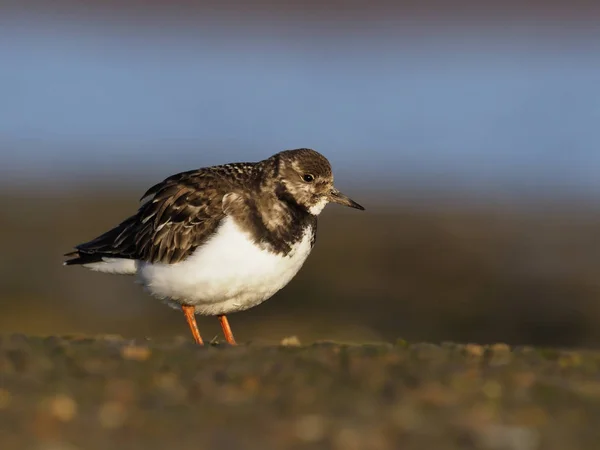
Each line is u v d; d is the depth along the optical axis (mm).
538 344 14016
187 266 8664
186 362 6805
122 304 14766
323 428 5504
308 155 8984
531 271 16641
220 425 5539
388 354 7258
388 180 22203
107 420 5590
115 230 9555
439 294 15648
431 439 5379
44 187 20844
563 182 22172
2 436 5320
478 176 22578
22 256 16531
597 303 15297
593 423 5703
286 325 13938
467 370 6754
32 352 6996
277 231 8727
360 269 16516
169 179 9289
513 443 5359
